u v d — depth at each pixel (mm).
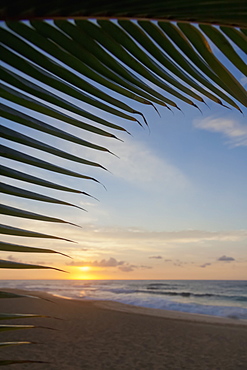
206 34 687
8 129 642
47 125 681
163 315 14617
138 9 636
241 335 10289
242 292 45469
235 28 671
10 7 620
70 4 621
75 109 693
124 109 736
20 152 647
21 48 681
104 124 725
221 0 602
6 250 576
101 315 13570
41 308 14414
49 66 689
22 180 645
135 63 719
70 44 691
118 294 36812
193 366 7121
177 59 711
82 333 10016
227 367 7082
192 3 611
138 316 13773
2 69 637
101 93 713
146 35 690
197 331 10781
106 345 8695
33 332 9883
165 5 623
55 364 6938
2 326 587
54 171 678
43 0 613
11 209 609
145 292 41844
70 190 678
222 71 719
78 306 15859
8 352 7676
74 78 703
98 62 705
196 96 736
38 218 633
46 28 668
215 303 30094
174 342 9203
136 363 7266
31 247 592
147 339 9484
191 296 37500
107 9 637
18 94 647
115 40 697
